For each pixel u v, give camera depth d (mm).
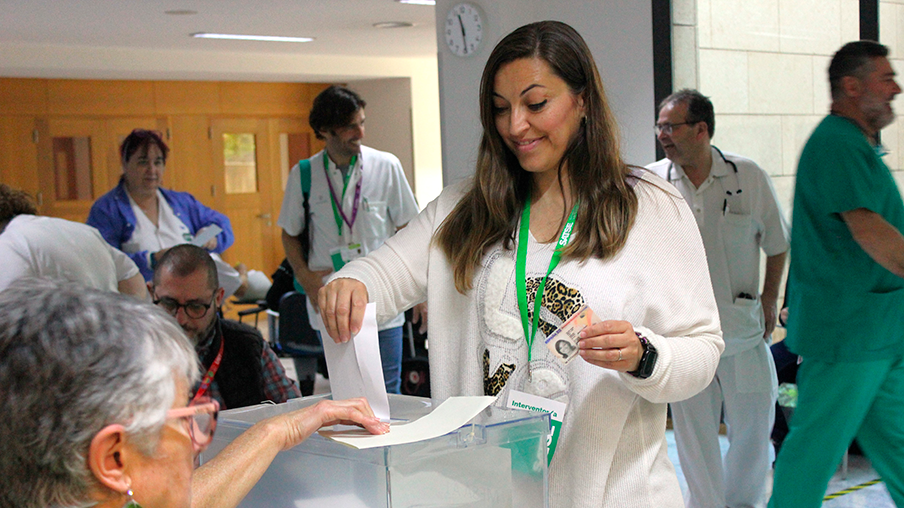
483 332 1435
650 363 1245
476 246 1450
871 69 2346
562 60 1334
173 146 8852
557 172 1428
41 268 2426
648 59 3684
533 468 1075
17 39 6609
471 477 1009
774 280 3078
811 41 3047
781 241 3064
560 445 1356
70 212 8312
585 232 1365
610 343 1214
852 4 2918
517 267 1410
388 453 932
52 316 724
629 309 1342
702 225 3043
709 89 3451
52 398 699
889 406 2396
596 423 1345
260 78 8805
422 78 9219
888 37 2857
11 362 702
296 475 1054
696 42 3480
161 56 7633
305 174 3838
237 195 9344
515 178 1470
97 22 5785
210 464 980
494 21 4066
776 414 3080
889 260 2340
